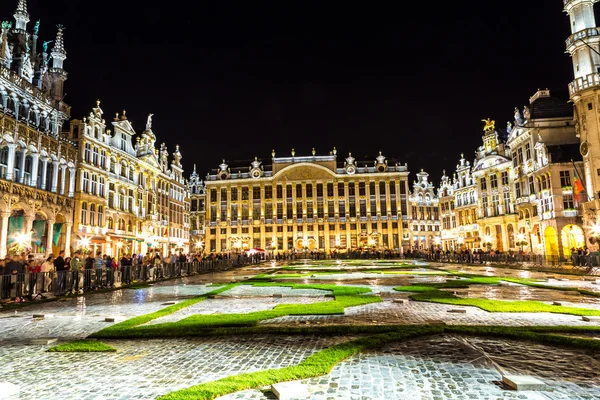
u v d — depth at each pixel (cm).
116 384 596
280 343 831
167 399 510
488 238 6234
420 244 9756
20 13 3809
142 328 980
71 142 4012
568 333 880
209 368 670
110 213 4753
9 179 3078
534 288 1817
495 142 6544
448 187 9144
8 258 1756
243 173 9094
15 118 3189
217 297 1647
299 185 8875
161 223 6338
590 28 4191
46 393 560
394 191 8688
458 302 1338
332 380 595
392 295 1616
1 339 923
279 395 526
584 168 4238
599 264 2920
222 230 8944
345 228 8612
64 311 1346
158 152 6444
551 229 4606
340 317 1130
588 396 522
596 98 3991
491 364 664
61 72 4116
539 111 5081
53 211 3675
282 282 2248
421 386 565
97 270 2083
